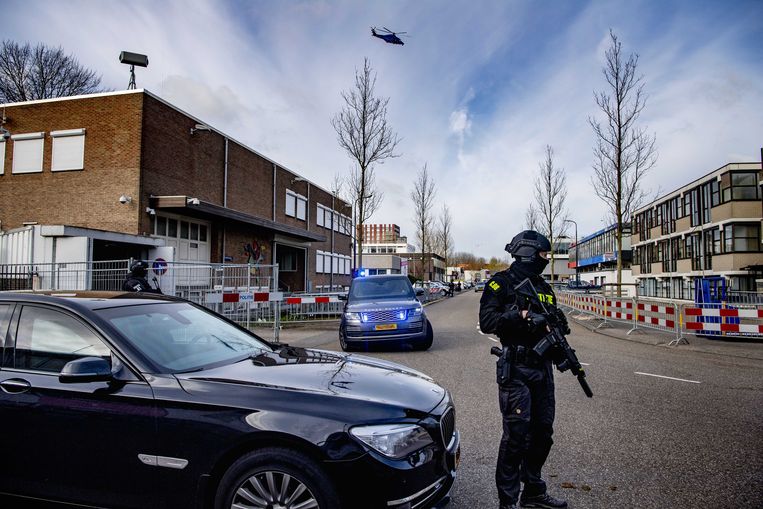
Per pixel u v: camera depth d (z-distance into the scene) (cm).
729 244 3061
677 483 369
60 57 3416
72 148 1764
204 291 1323
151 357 298
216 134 2194
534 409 330
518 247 344
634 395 649
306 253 3284
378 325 997
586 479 378
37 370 303
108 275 1291
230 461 262
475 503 337
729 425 515
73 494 281
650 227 4497
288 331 1481
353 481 245
